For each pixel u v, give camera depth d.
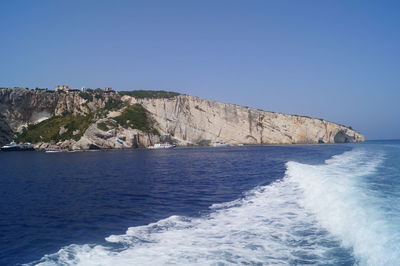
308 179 22.30
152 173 37.31
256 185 24.98
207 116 153.25
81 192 24.53
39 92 151.00
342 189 16.59
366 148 76.69
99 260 10.09
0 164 58.41
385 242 8.85
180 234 12.68
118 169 43.19
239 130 153.88
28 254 11.23
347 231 11.05
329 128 163.50
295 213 14.99
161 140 136.12
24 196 23.22
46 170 44.12
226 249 10.66
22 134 135.62
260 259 9.67
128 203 19.92
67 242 12.40
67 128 133.38
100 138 121.69
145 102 154.25
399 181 20.45
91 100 158.00
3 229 14.62
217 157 66.31
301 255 9.82
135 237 12.52
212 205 18.36
